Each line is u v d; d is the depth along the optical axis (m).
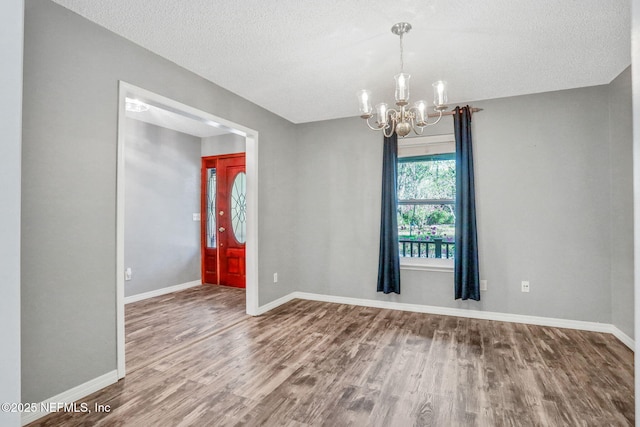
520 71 2.86
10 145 0.78
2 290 0.76
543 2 1.91
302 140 4.51
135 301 4.34
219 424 1.79
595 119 3.17
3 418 0.76
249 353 2.70
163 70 2.60
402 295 3.92
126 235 4.29
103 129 2.18
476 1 1.91
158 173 4.72
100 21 2.12
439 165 3.88
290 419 1.84
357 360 2.56
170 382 2.23
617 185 2.99
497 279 3.50
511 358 2.58
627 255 2.83
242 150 5.05
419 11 2.01
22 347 1.79
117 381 2.24
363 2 1.92
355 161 4.19
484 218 3.54
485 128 3.55
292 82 3.11
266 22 2.13
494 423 1.79
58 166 1.94
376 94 3.44
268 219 3.95
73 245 2.01
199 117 2.97
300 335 3.10
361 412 1.90
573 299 3.24
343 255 4.25
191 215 5.23
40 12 1.85
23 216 1.78
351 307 4.05
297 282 4.54
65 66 1.97
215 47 2.45
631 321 2.77
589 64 2.72
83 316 2.06
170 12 2.02
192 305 4.14
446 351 2.72
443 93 2.05
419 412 1.90
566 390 2.11
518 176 3.43
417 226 3.99
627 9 1.96
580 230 3.21
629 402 1.97
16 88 0.79
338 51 2.52
